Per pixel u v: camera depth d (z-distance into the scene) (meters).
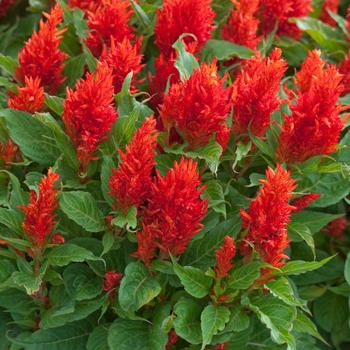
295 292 0.81
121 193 0.73
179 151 0.77
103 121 0.74
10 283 0.74
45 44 0.82
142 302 0.73
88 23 0.86
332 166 0.79
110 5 0.85
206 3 0.86
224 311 0.75
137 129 0.74
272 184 0.71
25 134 0.79
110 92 0.74
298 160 0.80
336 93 0.76
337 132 0.78
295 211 0.81
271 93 0.76
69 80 0.88
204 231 0.76
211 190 0.78
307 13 1.04
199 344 0.77
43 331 0.77
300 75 0.84
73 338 0.78
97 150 0.79
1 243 0.76
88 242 0.78
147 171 0.72
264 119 0.78
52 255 0.74
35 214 0.72
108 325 0.78
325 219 0.82
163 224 0.72
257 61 0.80
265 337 0.80
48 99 0.80
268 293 0.77
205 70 0.74
